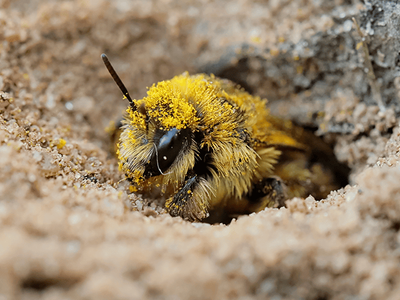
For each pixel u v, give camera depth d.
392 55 0.05
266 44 0.05
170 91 0.05
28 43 0.05
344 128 0.05
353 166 0.05
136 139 0.05
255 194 0.05
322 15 0.05
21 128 0.05
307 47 0.05
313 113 0.05
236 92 0.05
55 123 0.05
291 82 0.05
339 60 0.05
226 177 0.05
